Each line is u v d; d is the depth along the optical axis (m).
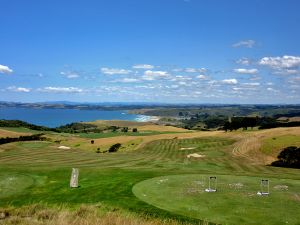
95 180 42.41
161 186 36.22
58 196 35.59
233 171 52.69
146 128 188.88
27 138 126.56
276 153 77.38
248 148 86.50
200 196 31.47
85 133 181.75
